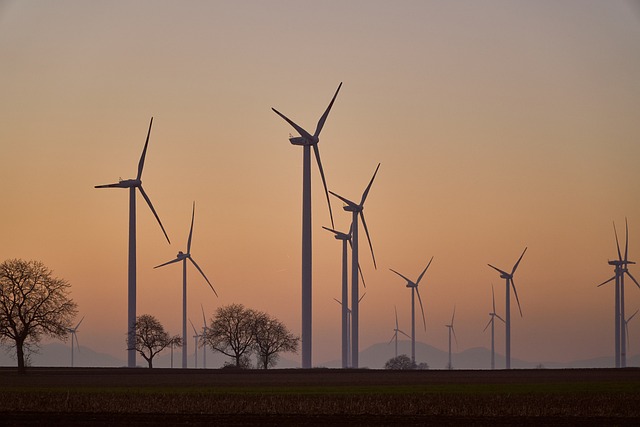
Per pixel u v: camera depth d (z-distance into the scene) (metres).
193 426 130.38
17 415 141.25
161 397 163.25
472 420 137.38
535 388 187.38
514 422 135.12
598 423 134.00
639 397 163.50
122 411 147.00
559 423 134.12
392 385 199.50
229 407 150.62
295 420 137.12
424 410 148.00
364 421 136.12
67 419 136.88
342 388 189.25
